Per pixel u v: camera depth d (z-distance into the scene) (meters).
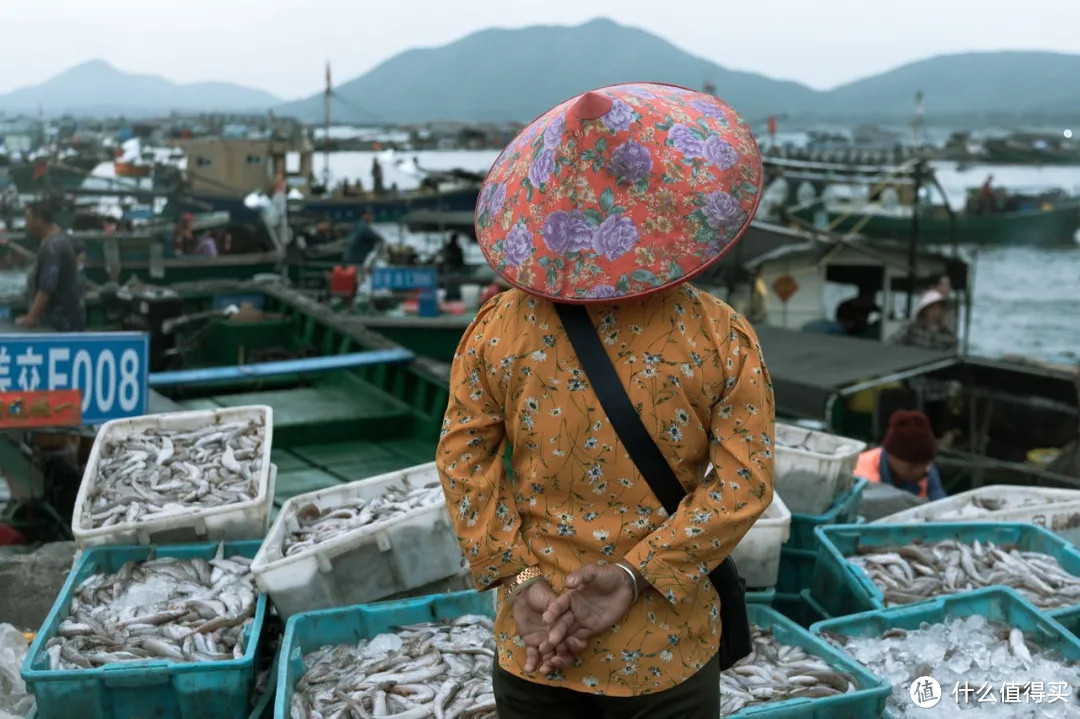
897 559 3.82
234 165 30.41
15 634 3.76
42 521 6.27
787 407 8.40
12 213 23.16
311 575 3.42
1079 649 3.12
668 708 1.85
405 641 3.19
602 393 1.77
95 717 2.95
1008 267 39.72
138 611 3.37
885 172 16.91
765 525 3.53
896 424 5.92
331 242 26.89
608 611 1.76
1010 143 106.25
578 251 1.77
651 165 1.78
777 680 2.93
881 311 15.78
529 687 1.93
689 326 1.78
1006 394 10.64
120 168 30.00
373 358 9.05
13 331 8.13
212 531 3.81
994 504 4.67
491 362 1.86
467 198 33.34
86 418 5.08
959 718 2.82
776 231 15.92
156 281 19.17
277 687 2.84
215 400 9.65
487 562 1.87
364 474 7.58
